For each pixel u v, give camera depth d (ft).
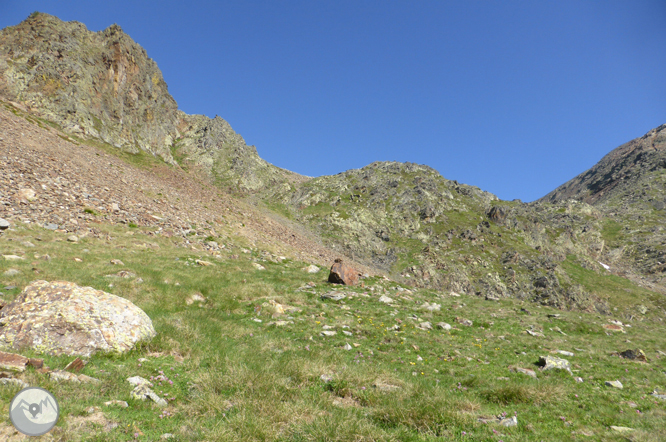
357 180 562.25
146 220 104.99
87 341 27.81
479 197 556.51
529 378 39.11
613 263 517.96
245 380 27.48
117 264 62.75
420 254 358.43
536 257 387.14
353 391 28.91
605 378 43.60
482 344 53.72
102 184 119.24
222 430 19.31
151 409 21.16
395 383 32.19
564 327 75.36
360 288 84.12
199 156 418.72
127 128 270.87
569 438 24.53
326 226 387.34
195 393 24.61
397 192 510.58
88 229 80.64
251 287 69.05
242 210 204.23
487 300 96.99
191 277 66.69
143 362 28.35
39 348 25.94
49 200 85.51
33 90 202.90
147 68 342.85
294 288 76.89
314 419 22.53
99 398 20.67
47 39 233.76
